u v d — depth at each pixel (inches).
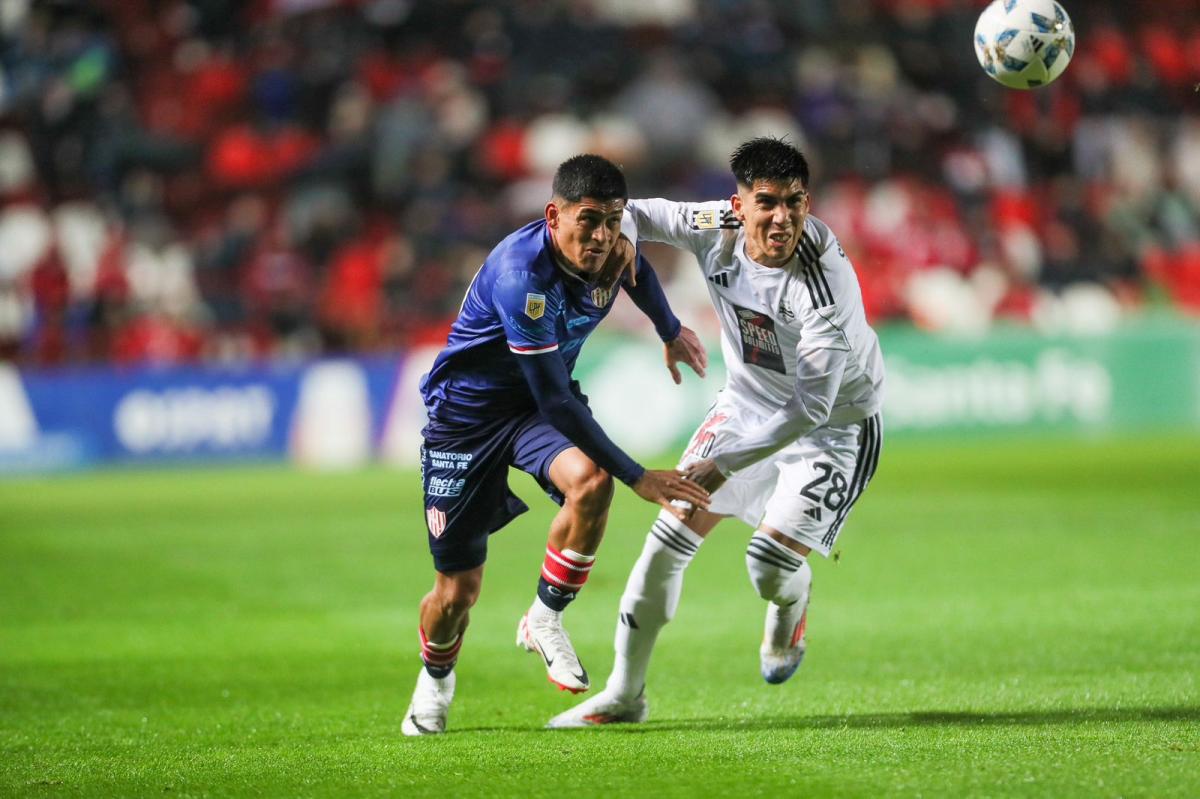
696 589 1262.3
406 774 619.2
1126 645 943.7
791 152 687.7
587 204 661.9
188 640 1067.9
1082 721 702.5
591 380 2374.5
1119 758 594.6
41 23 3024.1
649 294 790.5
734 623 1101.1
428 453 743.1
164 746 723.4
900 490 1904.5
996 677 861.2
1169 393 2650.1
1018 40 733.9
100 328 2500.0
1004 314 2805.1
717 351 2472.9
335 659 992.9
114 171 2790.4
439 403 735.7
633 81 3011.8
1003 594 1175.6
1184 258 3046.3
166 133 2844.5
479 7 3088.1
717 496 768.9
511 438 730.8
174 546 1556.3
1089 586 1197.7
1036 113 3139.8
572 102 2965.1
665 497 686.5
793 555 763.4
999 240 2888.8
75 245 2699.3
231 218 2736.2
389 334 2556.6
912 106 3100.4
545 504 1925.4
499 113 2947.8
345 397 2394.2
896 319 2719.0
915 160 2977.4
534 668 961.5
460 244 2659.9
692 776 597.3
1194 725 676.7
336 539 1594.5
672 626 1093.8
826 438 777.6
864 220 2822.3
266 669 959.6
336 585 1312.7
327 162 2746.1
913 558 1379.2
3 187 2797.7
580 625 1114.7
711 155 2903.5
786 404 737.6
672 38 3065.9
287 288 2561.5
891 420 2508.6
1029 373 2576.3
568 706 831.1
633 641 753.6
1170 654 904.3
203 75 2938.0
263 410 2379.4
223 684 912.3
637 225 756.6
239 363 2384.4
